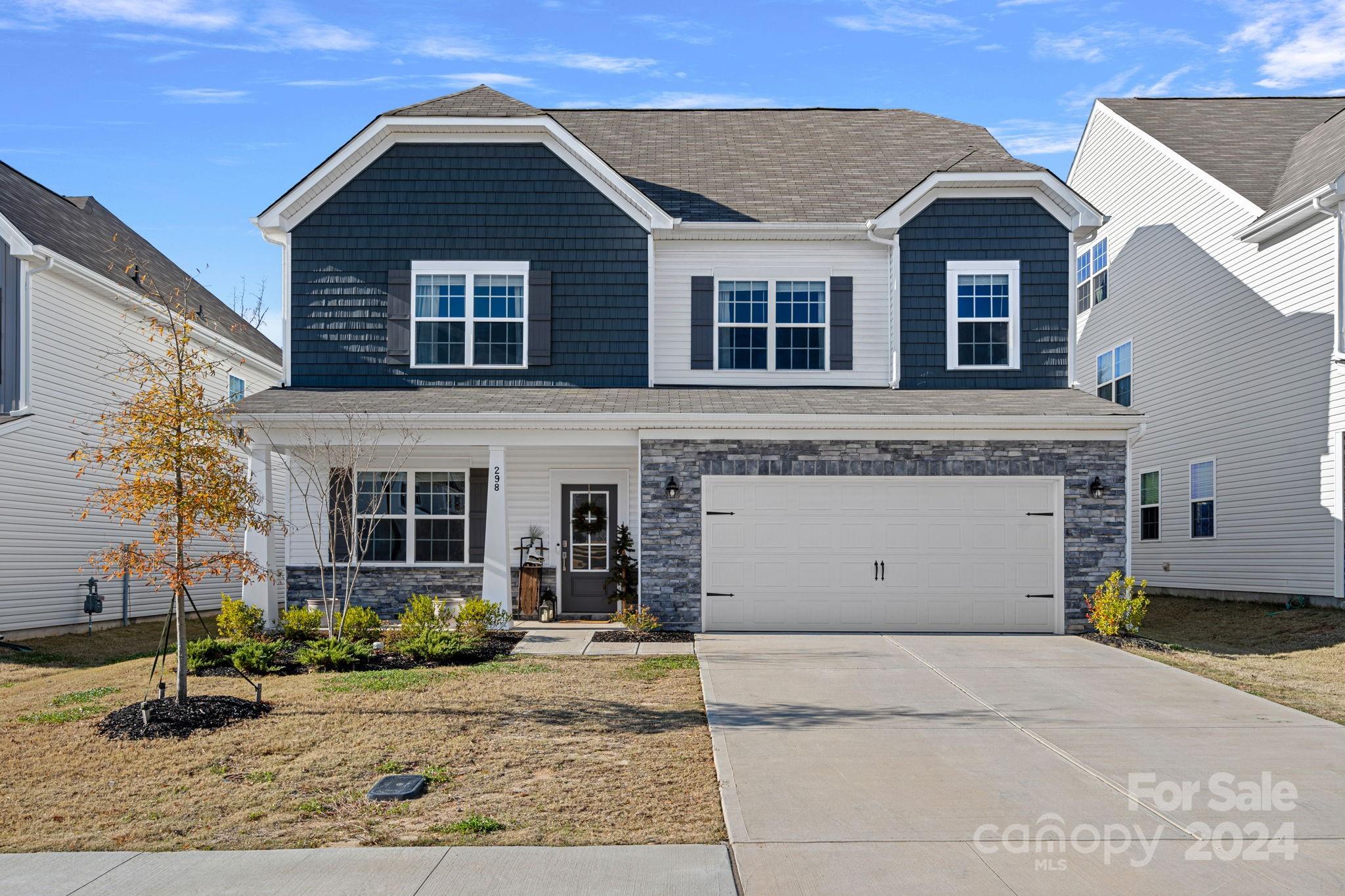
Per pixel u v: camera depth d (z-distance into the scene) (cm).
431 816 708
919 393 1702
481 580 1770
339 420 1542
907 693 1110
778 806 730
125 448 1001
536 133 1750
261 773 803
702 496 1565
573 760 838
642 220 1753
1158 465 2345
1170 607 2102
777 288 1805
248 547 1587
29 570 1722
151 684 1173
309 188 1728
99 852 646
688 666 1254
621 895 577
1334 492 1748
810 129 2205
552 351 1750
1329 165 1852
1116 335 2547
